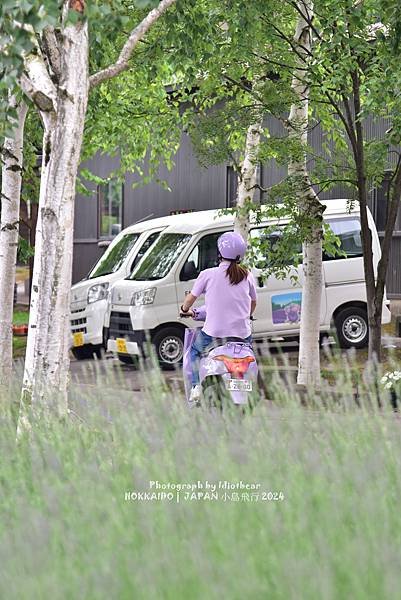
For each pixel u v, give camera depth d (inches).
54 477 312.2
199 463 310.8
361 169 917.2
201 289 606.2
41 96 559.2
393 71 801.6
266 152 935.7
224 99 1220.5
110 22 516.4
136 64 874.1
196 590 208.5
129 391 478.9
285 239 946.7
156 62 919.7
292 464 321.1
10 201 906.7
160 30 874.8
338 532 246.5
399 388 414.0
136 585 209.9
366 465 298.4
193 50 767.7
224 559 224.8
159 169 1817.2
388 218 924.0
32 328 566.6
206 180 1744.6
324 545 220.8
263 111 928.3
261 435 349.4
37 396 473.7
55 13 461.4
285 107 908.0
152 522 253.8
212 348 602.2
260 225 1161.4
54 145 565.0
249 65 940.0
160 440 348.8
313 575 203.8
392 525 255.0
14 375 593.6
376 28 848.9
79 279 1972.2
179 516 255.3
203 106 1055.6
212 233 1155.3
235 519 259.9
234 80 955.3
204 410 403.5
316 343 959.0
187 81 927.0
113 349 1161.4
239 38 874.1
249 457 322.0
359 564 211.3
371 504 258.8
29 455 352.5
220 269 606.2
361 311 1186.6
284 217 1032.8
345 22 824.9
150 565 216.1
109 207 1921.8
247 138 992.9
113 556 232.7
